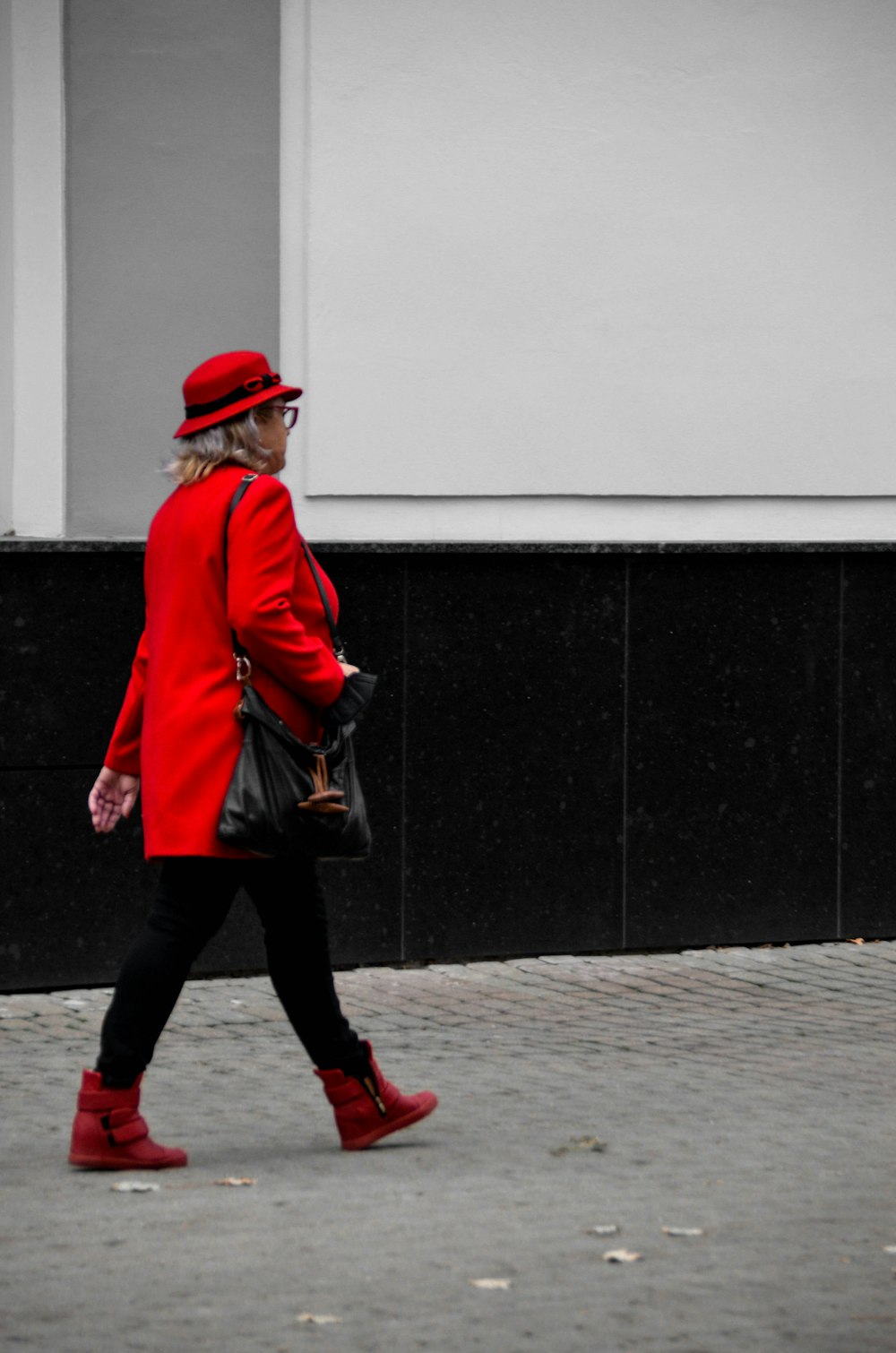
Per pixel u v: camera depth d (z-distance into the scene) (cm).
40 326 1315
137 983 837
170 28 1334
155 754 838
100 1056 841
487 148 1371
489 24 1366
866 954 1411
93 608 1264
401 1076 1032
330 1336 627
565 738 1378
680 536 1420
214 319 1349
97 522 1338
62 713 1262
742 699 1417
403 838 1346
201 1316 646
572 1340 624
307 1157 865
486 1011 1215
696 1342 623
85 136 1323
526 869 1374
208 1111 959
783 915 1438
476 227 1371
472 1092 996
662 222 1405
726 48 1413
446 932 1359
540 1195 798
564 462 1394
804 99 1430
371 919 1343
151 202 1337
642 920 1405
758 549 1412
